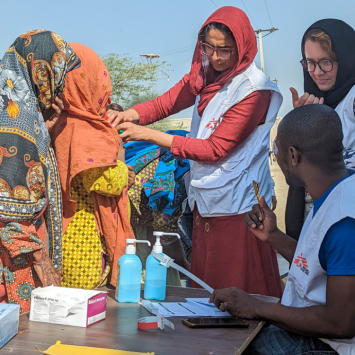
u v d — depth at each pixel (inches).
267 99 94.3
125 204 81.3
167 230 117.7
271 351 60.9
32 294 58.4
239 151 95.2
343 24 90.2
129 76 721.6
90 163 74.1
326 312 53.9
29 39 67.1
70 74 74.9
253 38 94.0
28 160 64.4
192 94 109.0
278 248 74.7
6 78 65.4
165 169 115.0
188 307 67.6
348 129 86.2
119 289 69.2
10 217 61.6
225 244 95.7
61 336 52.9
